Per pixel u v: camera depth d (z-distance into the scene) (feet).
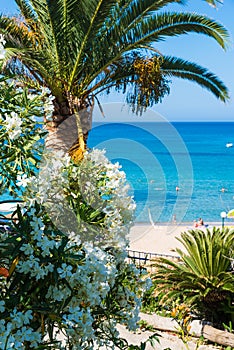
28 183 6.03
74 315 5.85
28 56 27.94
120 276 7.20
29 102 6.24
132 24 30.60
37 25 31.45
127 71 32.17
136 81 31.78
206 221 67.05
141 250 35.94
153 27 31.24
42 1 26.99
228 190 100.37
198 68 36.42
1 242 5.69
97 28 28.63
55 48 29.22
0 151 6.12
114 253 6.99
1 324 5.43
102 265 5.99
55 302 5.94
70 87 30.60
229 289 15.96
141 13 30.09
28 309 5.85
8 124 5.76
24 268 5.68
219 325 16.60
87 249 6.02
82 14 27.86
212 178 119.65
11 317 5.61
